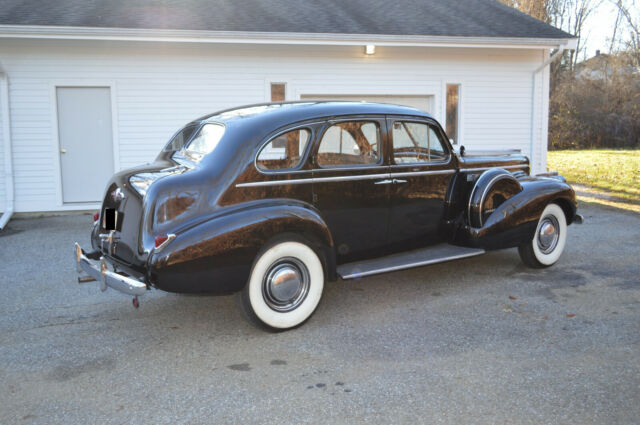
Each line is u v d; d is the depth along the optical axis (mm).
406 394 3064
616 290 4957
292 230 3924
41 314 4527
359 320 4277
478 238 5055
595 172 16125
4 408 2982
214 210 3736
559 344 3736
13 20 8672
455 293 4934
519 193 5281
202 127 4559
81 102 9789
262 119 4078
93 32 8766
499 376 3266
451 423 2762
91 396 3109
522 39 10727
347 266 4500
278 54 10445
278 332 4031
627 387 3109
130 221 3807
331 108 4375
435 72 11273
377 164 4594
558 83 32750
